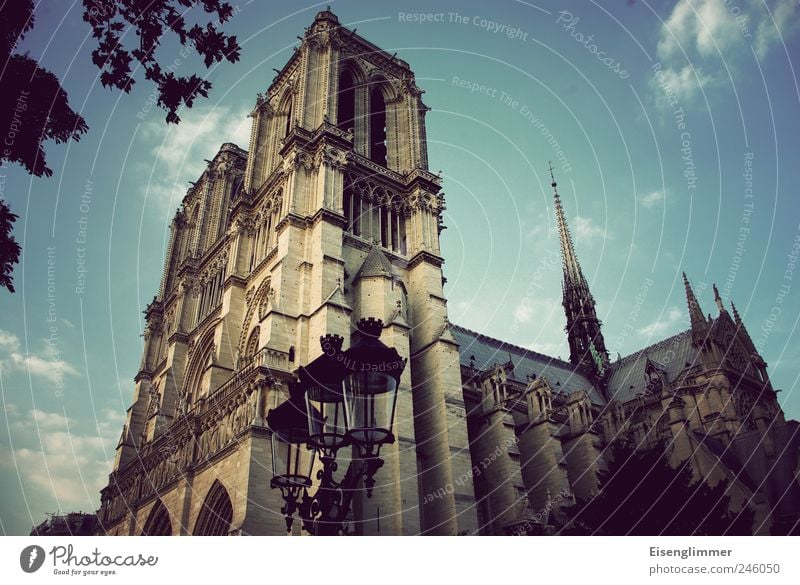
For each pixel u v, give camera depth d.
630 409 84.69
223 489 42.91
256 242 62.84
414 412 52.66
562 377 96.38
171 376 66.81
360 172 61.53
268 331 46.91
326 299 47.81
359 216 59.19
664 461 40.56
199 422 49.88
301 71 65.94
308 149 58.84
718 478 58.03
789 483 57.31
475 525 46.22
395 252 59.78
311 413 19.72
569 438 68.88
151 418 65.38
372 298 52.31
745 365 84.00
